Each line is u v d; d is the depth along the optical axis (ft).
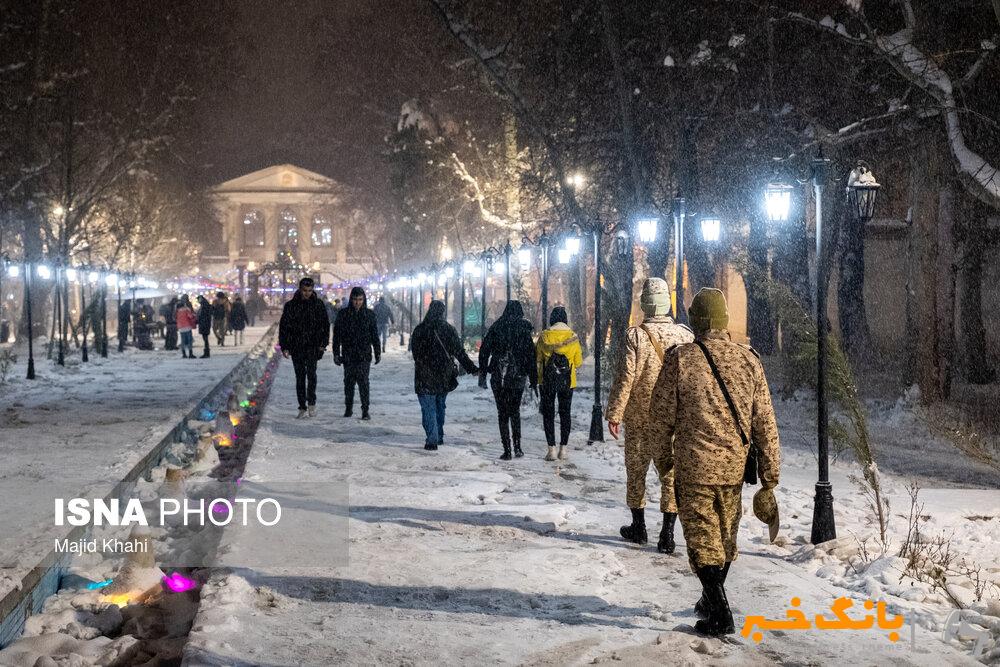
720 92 74.02
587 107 80.69
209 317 122.21
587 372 90.84
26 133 129.39
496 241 147.74
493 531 28.73
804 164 65.98
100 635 21.35
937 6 59.77
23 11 124.47
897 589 22.72
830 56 69.36
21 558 23.24
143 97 143.43
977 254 83.41
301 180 462.60
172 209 201.98
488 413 61.93
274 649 18.01
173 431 51.03
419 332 45.73
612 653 18.12
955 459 45.55
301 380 57.93
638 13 74.84
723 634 19.17
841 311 85.97
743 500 33.86
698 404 19.69
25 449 43.24
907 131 66.49
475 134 117.19
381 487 35.78
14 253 162.61
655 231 57.16
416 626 19.76
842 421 57.36
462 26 77.92
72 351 127.03
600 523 30.35
